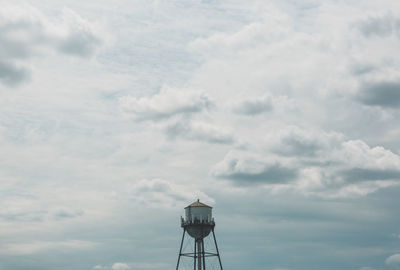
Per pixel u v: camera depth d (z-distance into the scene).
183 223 166.75
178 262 167.62
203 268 166.50
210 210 166.62
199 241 167.00
